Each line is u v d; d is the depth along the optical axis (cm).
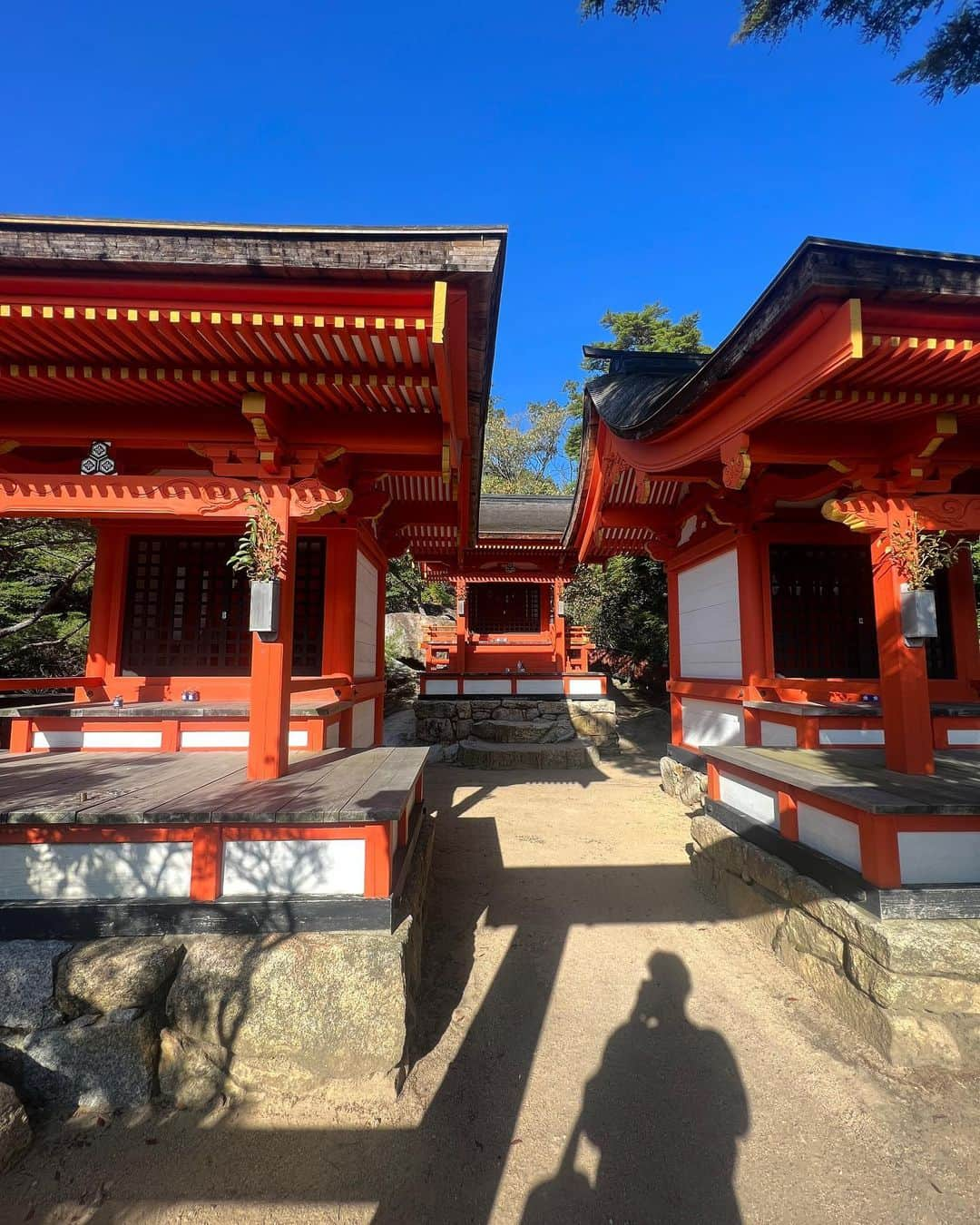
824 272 253
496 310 316
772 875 376
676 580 814
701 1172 217
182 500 366
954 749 508
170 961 265
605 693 1263
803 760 432
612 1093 257
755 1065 272
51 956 263
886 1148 226
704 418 395
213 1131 237
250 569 370
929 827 300
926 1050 260
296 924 279
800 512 620
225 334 298
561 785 890
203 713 482
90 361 330
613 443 595
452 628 1623
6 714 478
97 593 541
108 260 268
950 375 311
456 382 340
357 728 593
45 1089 246
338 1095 251
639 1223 198
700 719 747
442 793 836
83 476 363
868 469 393
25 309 280
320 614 549
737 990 332
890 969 269
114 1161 223
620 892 479
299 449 386
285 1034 252
